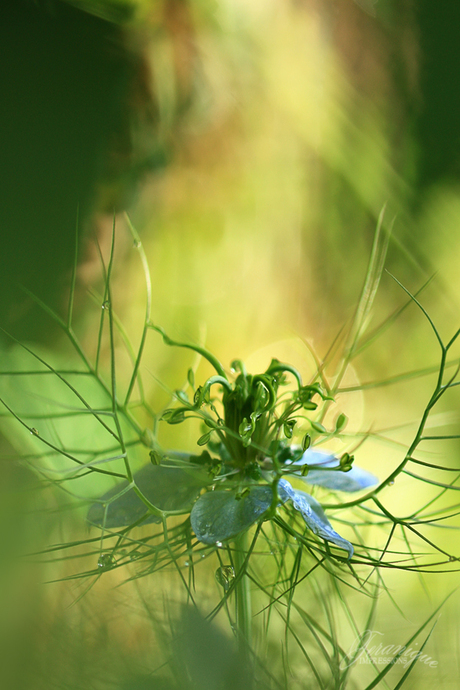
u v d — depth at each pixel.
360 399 0.42
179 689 0.25
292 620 0.28
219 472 0.28
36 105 0.29
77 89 0.30
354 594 0.30
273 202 0.41
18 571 0.27
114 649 0.26
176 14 0.34
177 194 0.35
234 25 0.36
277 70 0.39
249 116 0.38
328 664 0.27
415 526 0.34
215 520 0.27
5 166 0.29
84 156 0.30
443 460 0.37
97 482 0.29
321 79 0.41
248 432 0.27
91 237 0.32
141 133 0.33
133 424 0.29
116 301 0.35
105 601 0.27
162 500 0.28
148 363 0.36
